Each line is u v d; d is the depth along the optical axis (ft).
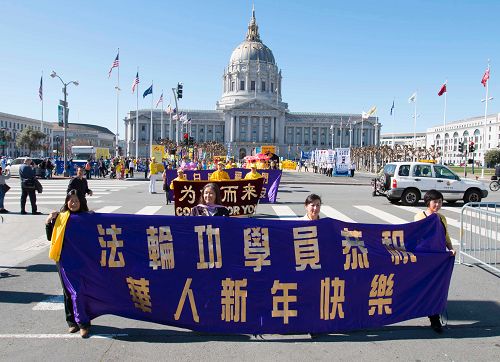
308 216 19.85
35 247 33.63
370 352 16.25
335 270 18.11
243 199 47.88
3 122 399.03
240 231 18.11
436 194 20.18
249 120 459.32
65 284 17.53
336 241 18.34
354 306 18.13
